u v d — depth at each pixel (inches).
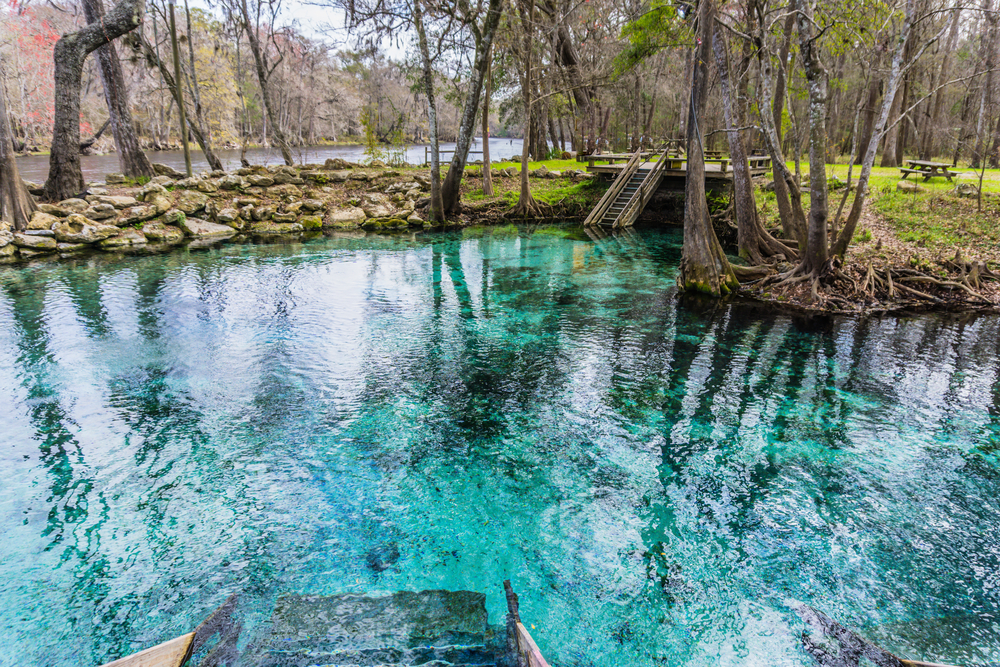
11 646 176.7
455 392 358.0
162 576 206.1
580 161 1293.1
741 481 267.1
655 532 233.1
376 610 182.5
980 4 1058.7
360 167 1048.2
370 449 293.1
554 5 1234.0
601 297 565.9
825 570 212.1
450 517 242.1
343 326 474.3
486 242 845.2
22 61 1679.4
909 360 401.4
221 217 842.8
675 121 1972.2
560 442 301.4
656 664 172.4
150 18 1346.0
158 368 383.2
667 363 402.3
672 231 952.3
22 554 216.4
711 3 501.4
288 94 2010.3
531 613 191.2
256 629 174.7
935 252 575.2
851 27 550.3
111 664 128.3
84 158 1697.8
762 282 568.4
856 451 289.9
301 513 243.1
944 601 197.8
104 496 251.3
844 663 170.6
